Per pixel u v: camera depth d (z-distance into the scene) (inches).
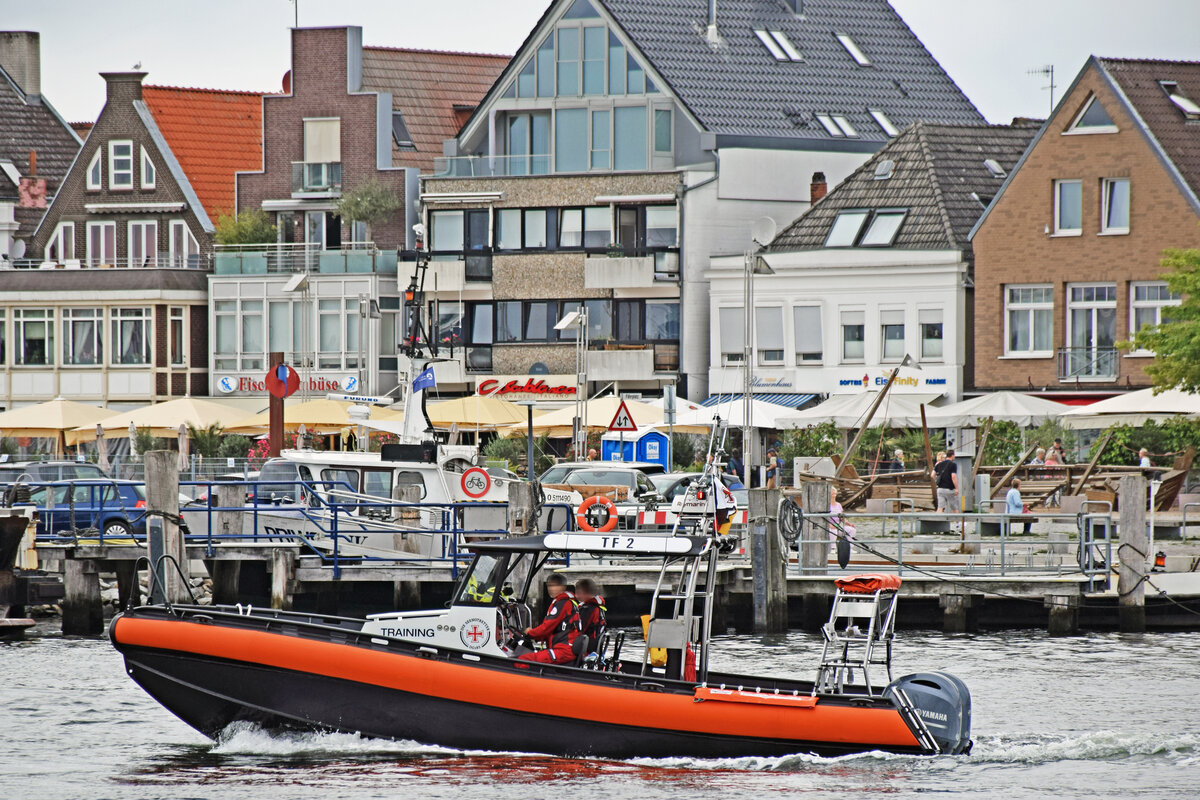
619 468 5974.4
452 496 5167.3
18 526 4977.9
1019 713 3612.2
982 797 2849.4
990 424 7071.9
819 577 4945.9
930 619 5152.6
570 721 3056.1
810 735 3056.1
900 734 3078.2
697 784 2923.2
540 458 7864.2
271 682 3129.9
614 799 2817.4
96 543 5147.6
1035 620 5157.5
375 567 4835.1
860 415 7116.1
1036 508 6240.2
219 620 3166.8
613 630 4997.5
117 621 3181.6
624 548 3110.2
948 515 4899.1
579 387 7706.7
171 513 4667.8
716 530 3137.3
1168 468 6392.7
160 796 2871.6
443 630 3157.0
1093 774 3024.1
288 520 5027.1
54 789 2933.1
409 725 3107.8
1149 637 4852.4
